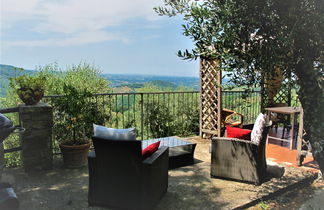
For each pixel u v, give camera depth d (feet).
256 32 5.00
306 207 6.43
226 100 20.98
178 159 12.50
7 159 13.50
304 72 4.78
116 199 8.20
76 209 8.41
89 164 8.39
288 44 4.54
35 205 8.64
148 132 19.17
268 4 4.78
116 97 17.04
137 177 7.85
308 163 13.15
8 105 17.52
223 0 5.04
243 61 4.97
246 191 9.84
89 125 13.20
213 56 5.27
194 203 8.86
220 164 10.98
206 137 18.51
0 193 7.73
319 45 4.64
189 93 19.98
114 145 7.76
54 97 12.98
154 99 19.16
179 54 5.72
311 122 4.88
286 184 10.44
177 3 5.97
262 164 10.53
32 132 11.34
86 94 12.90
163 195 9.31
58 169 11.99
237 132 10.92
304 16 4.55
